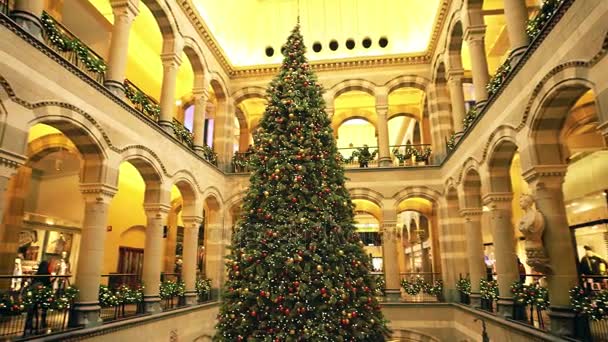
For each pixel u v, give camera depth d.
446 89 17.05
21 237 13.07
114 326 9.13
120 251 16.44
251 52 19.28
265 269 8.41
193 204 14.09
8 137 6.81
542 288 8.59
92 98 9.00
